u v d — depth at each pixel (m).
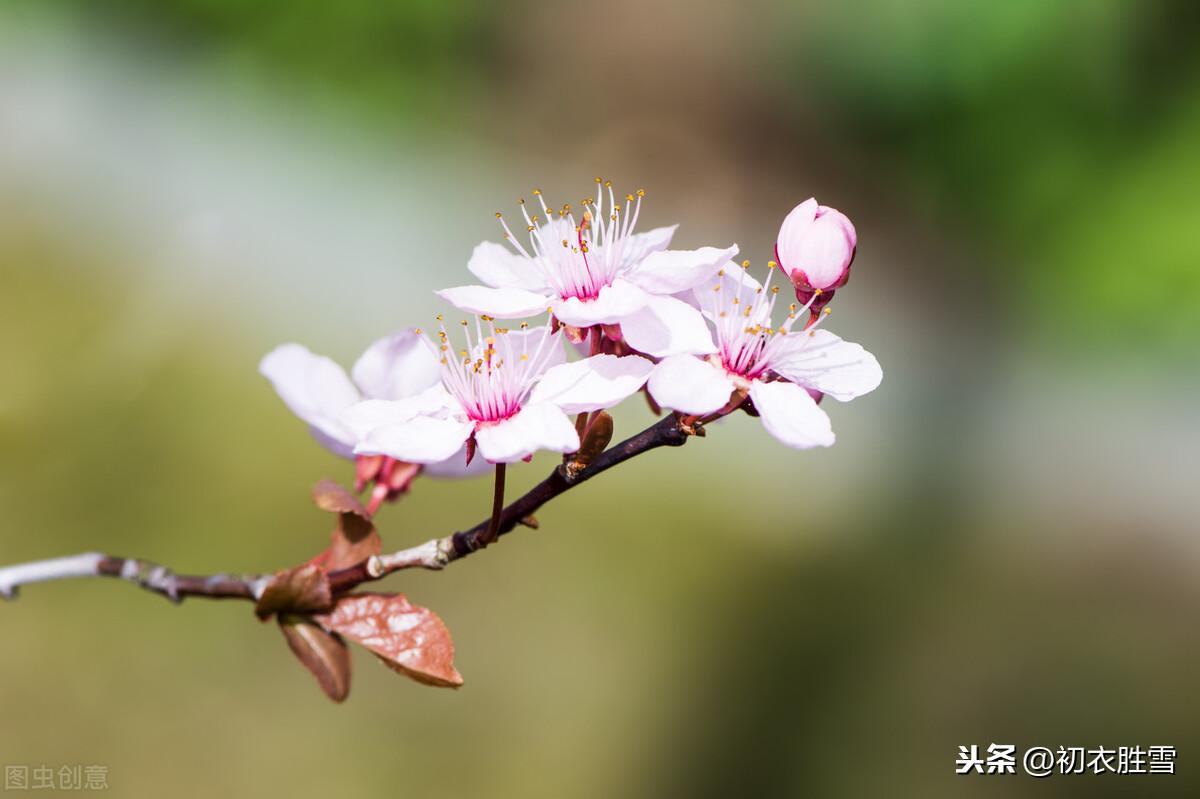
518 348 2.26
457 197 9.48
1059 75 10.50
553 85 11.33
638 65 11.50
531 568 5.46
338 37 10.26
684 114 11.30
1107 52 10.40
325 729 4.79
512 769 4.82
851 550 6.12
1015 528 6.64
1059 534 6.65
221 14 9.75
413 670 2.37
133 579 2.52
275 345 6.51
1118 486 7.14
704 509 6.05
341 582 2.41
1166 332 9.34
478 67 11.18
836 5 11.26
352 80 10.18
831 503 6.41
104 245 6.55
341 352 6.75
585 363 2.16
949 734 5.31
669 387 2.11
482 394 2.20
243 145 8.85
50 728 4.64
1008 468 7.31
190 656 4.93
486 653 5.11
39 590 5.05
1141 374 8.91
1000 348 9.36
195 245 6.77
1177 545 6.53
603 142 11.02
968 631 5.75
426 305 7.49
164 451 5.61
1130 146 10.38
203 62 9.54
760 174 10.97
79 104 8.30
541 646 5.21
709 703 5.27
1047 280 10.10
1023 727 5.36
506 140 10.67
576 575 5.50
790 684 5.38
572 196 10.34
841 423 7.34
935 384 8.41
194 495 5.46
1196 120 10.18
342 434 2.57
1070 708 5.45
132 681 4.81
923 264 10.28
